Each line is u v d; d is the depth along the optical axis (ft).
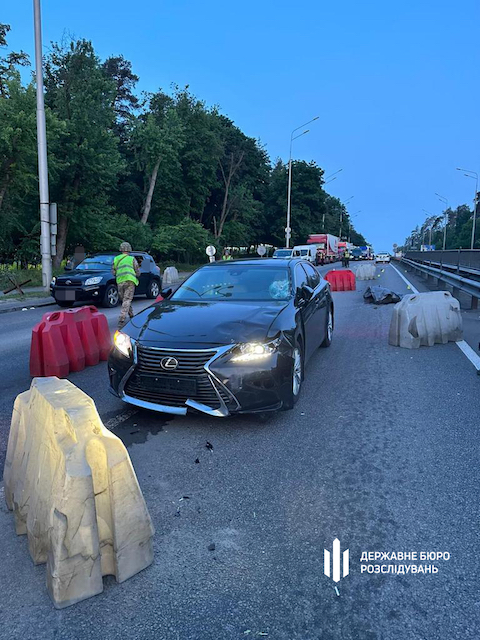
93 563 7.76
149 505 10.56
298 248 127.44
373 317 39.04
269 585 8.08
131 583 8.12
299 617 7.39
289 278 20.13
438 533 9.49
